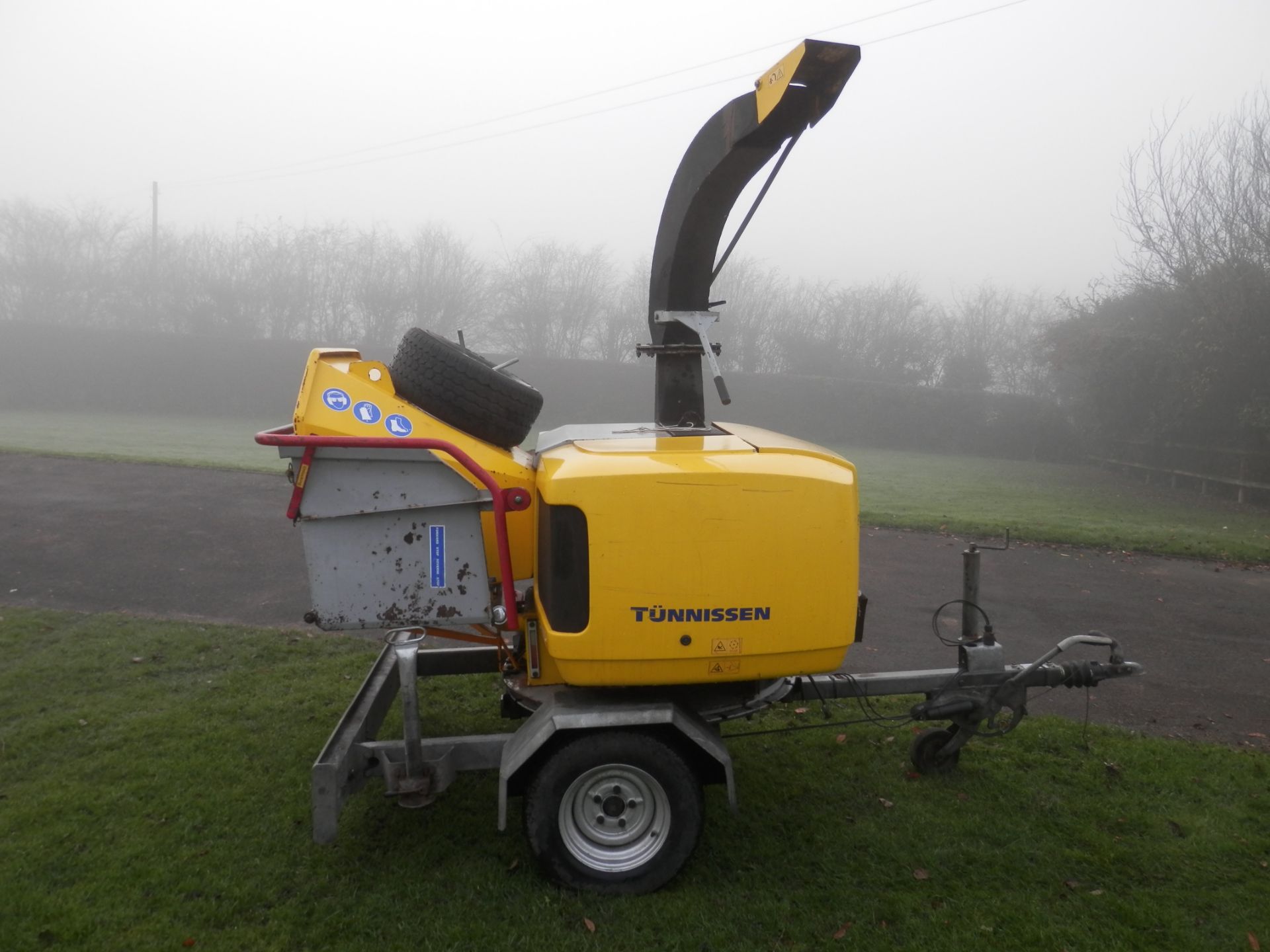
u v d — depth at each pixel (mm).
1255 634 7469
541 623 3504
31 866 3562
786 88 3521
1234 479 18281
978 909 3473
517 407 3604
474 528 3500
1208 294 18406
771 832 4016
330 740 3570
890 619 7539
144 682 5570
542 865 3443
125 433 20422
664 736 3562
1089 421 25734
